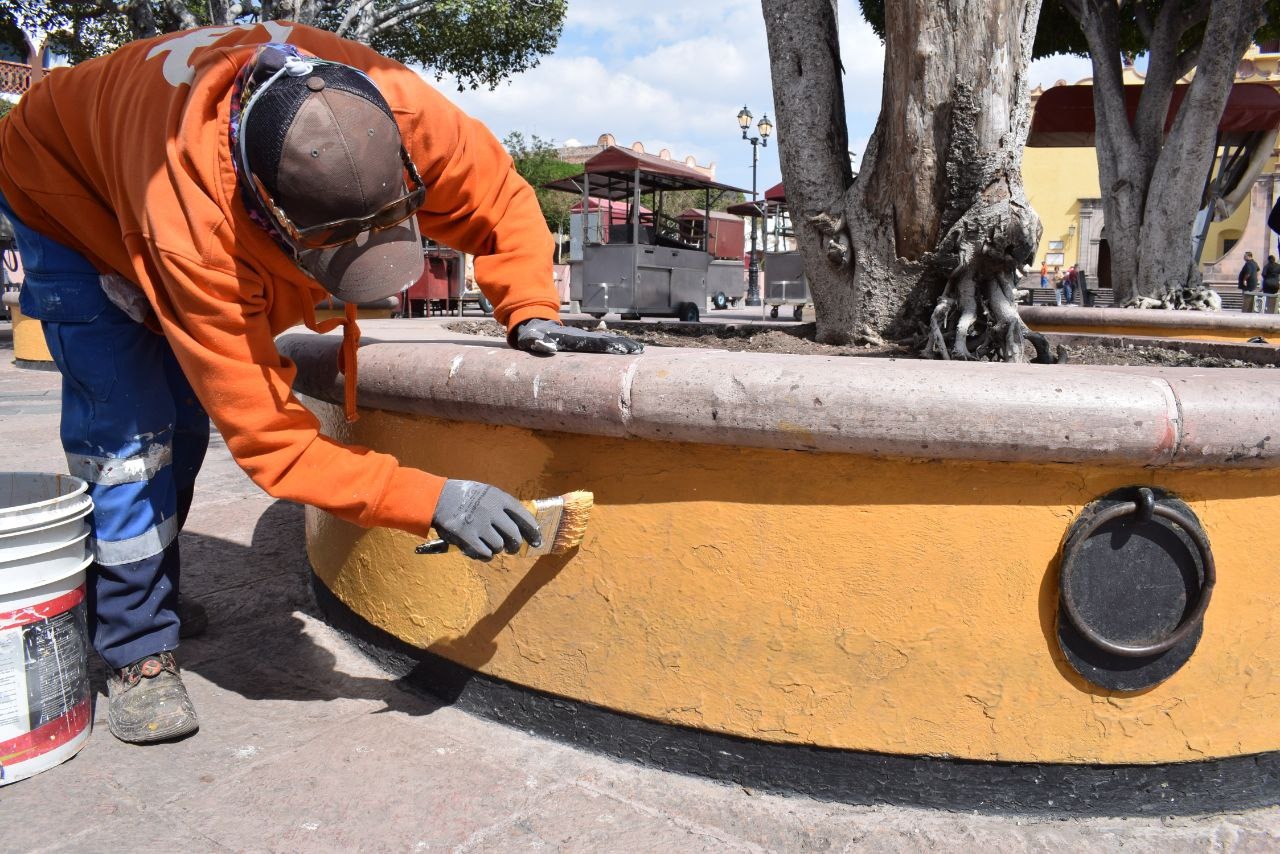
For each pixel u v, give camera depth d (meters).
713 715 2.14
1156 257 10.22
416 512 1.90
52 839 1.87
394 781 2.13
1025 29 3.34
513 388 2.16
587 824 1.99
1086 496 1.92
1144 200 10.61
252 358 1.87
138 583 2.32
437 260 17.80
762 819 2.03
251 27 2.05
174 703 2.32
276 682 2.65
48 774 2.13
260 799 2.04
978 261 3.51
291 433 1.90
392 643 2.70
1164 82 10.64
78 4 13.73
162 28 13.99
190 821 1.95
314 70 1.70
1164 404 1.81
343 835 1.92
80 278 2.20
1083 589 1.93
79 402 2.28
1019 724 2.01
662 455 2.09
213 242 1.75
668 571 2.12
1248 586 2.00
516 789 2.12
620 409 2.02
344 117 1.66
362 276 1.83
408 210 1.82
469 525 1.89
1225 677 2.03
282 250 1.85
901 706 2.03
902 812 2.06
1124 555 1.94
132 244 1.88
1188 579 1.96
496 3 14.79
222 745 2.28
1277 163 31.17
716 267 17.61
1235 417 1.81
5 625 2.03
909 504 1.95
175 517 2.43
